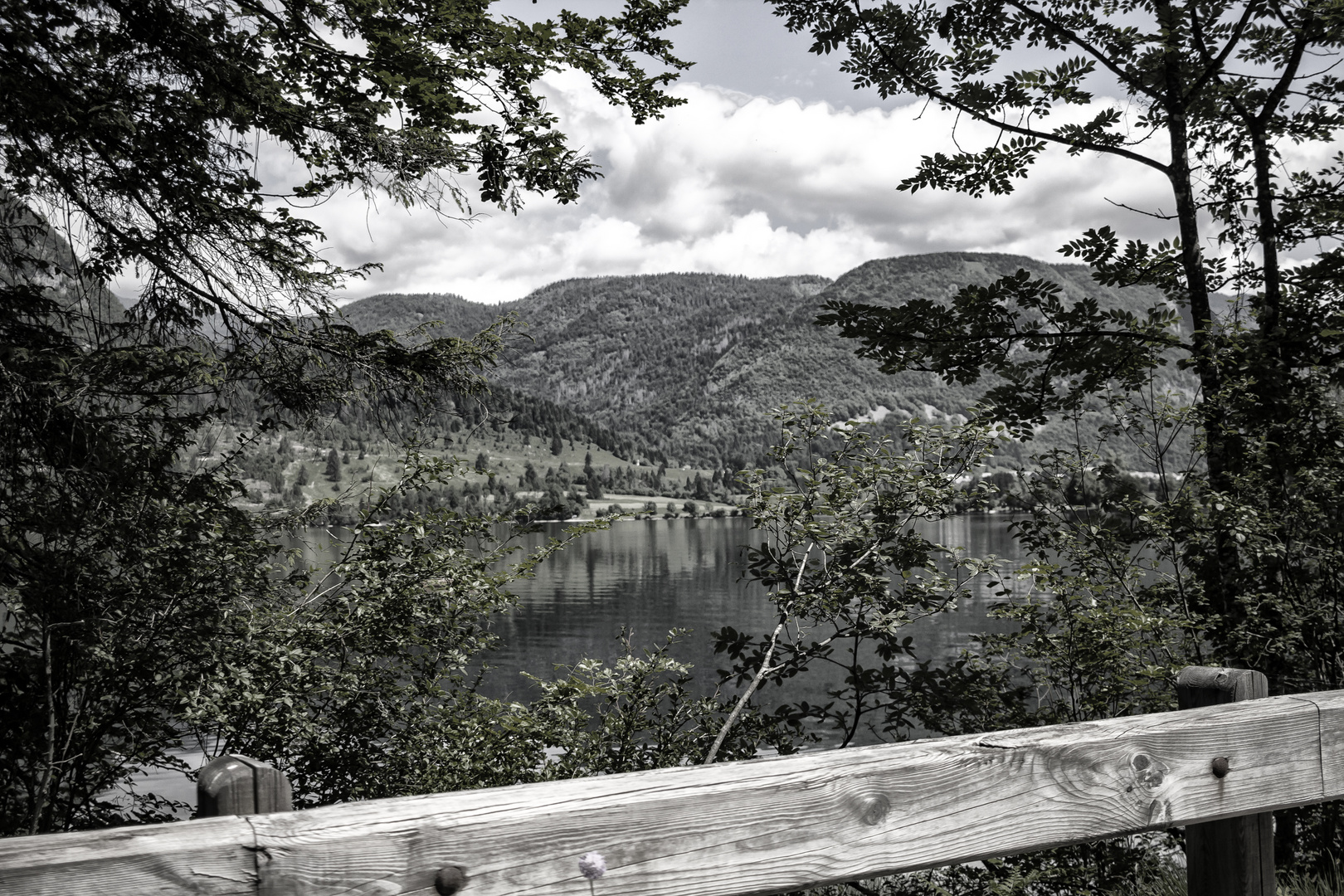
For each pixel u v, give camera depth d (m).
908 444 4.61
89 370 4.62
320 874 0.98
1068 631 4.62
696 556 126.38
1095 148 6.12
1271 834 1.65
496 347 6.21
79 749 4.34
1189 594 4.93
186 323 5.84
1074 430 5.34
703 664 32.22
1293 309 5.31
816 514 4.48
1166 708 4.50
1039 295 5.74
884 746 1.31
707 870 1.15
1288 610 4.56
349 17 5.13
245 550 4.71
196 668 4.50
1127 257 5.95
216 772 1.04
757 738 4.87
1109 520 4.97
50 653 3.96
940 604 4.55
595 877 1.09
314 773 5.21
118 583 4.32
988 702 4.72
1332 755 1.62
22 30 4.67
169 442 4.79
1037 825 1.36
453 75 5.53
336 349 6.01
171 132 5.32
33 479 4.44
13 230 5.45
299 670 4.68
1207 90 5.85
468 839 1.04
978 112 6.19
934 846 1.29
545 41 5.38
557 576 101.88
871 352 6.01
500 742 5.35
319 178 5.84
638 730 5.05
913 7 6.06
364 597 5.07
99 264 5.54
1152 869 4.35
